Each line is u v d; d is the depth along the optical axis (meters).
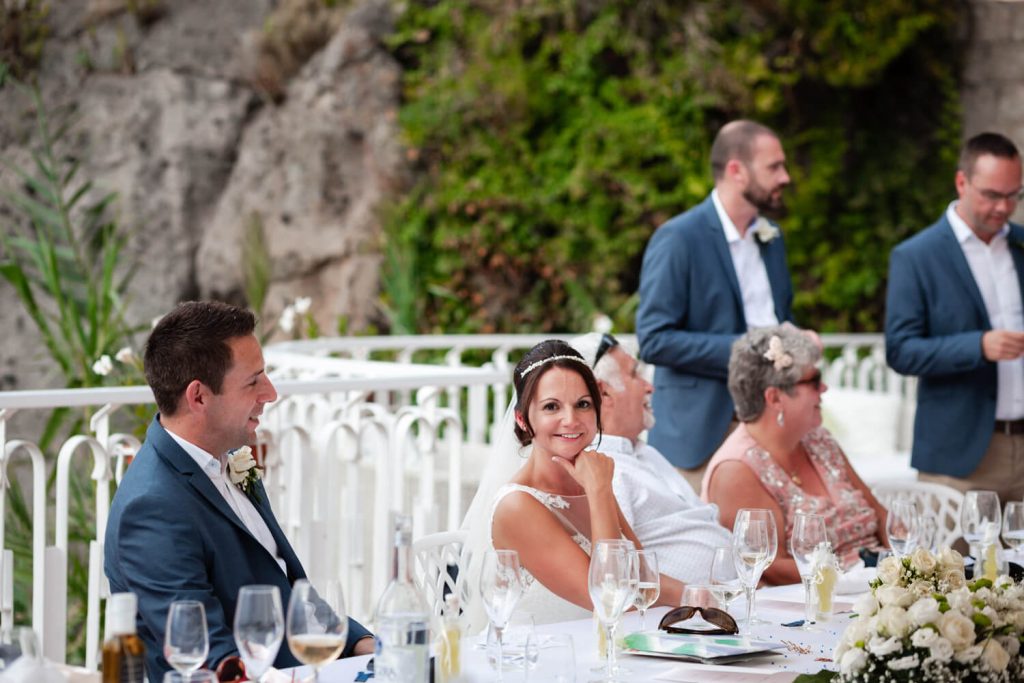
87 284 8.15
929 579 2.55
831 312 11.83
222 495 3.05
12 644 2.21
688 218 5.33
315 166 11.99
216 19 12.27
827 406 8.27
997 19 11.39
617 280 11.62
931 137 11.74
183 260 12.08
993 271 5.49
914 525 3.45
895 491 5.15
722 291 5.25
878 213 11.81
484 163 11.80
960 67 11.63
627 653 2.75
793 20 11.54
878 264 11.80
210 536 2.97
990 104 11.46
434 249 11.82
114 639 2.08
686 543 3.75
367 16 11.92
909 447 8.44
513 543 3.24
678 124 11.58
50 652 4.02
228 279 12.06
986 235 5.48
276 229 12.02
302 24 12.00
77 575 5.84
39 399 3.92
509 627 2.96
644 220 11.60
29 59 12.29
